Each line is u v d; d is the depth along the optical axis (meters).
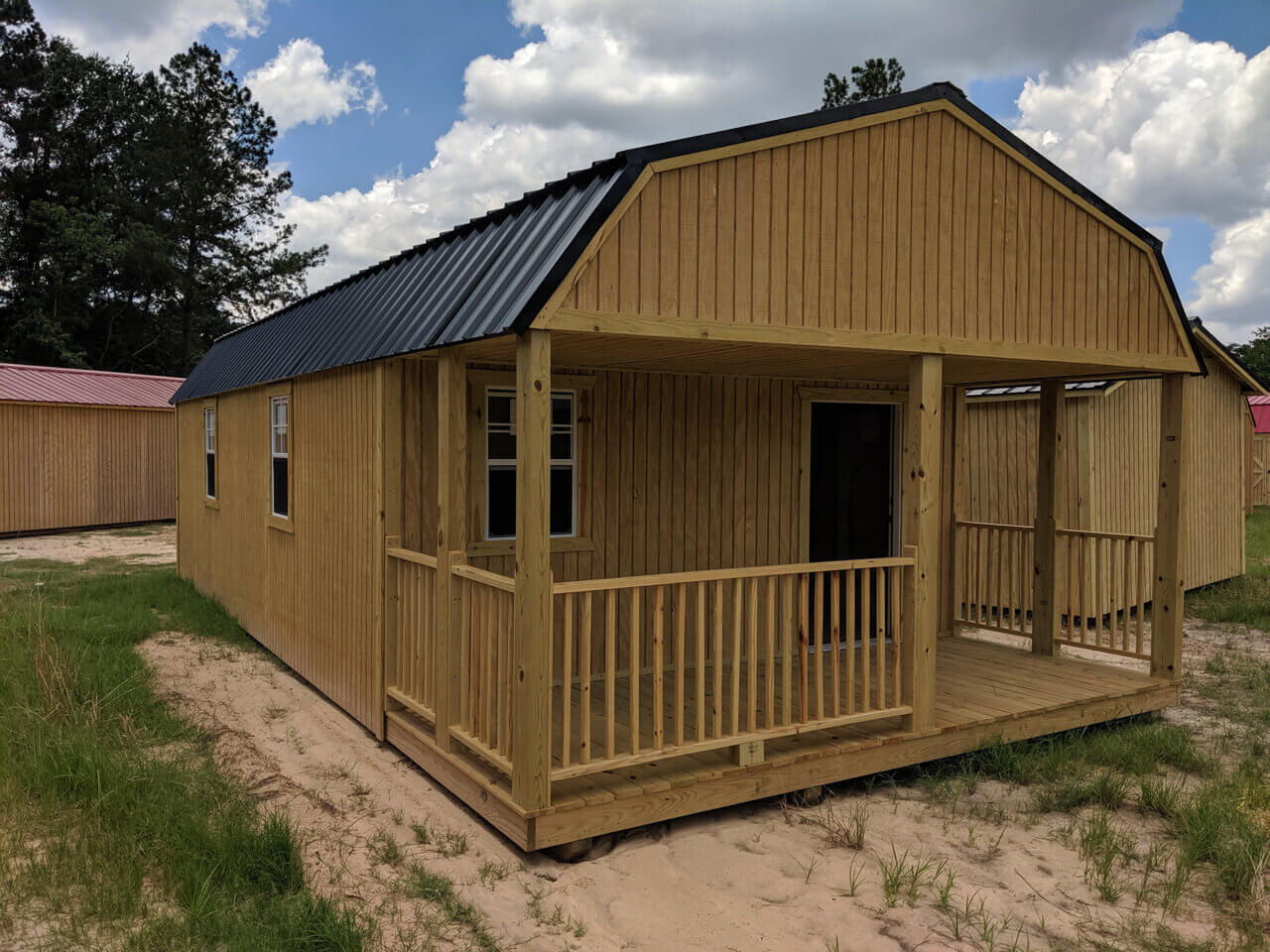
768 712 5.19
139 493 22.17
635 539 7.22
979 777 5.86
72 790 4.89
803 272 5.14
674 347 5.26
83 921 3.74
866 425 8.55
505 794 4.62
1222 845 4.68
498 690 4.77
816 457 8.26
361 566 6.62
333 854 4.56
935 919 4.00
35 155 37.53
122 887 3.96
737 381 7.70
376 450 6.30
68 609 10.09
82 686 6.58
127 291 37.41
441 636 5.40
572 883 4.32
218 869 4.15
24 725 5.69
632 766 5.06
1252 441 24.17
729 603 7.73
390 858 4.50
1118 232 6.64
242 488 9.92
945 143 5.76
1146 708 7.05
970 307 5.87
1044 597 8.23
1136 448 11.66
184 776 5.20
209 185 38.72
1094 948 3.81
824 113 5.19
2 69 36.22
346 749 6.23
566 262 4.29
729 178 4.86
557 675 6.81
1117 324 6.66
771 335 5.00
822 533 8.30
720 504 7.64
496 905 4.06
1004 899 4.21
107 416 21.45
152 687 7.27
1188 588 12.71
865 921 3.97
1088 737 6.63
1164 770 6.08
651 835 4.88
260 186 40.72
